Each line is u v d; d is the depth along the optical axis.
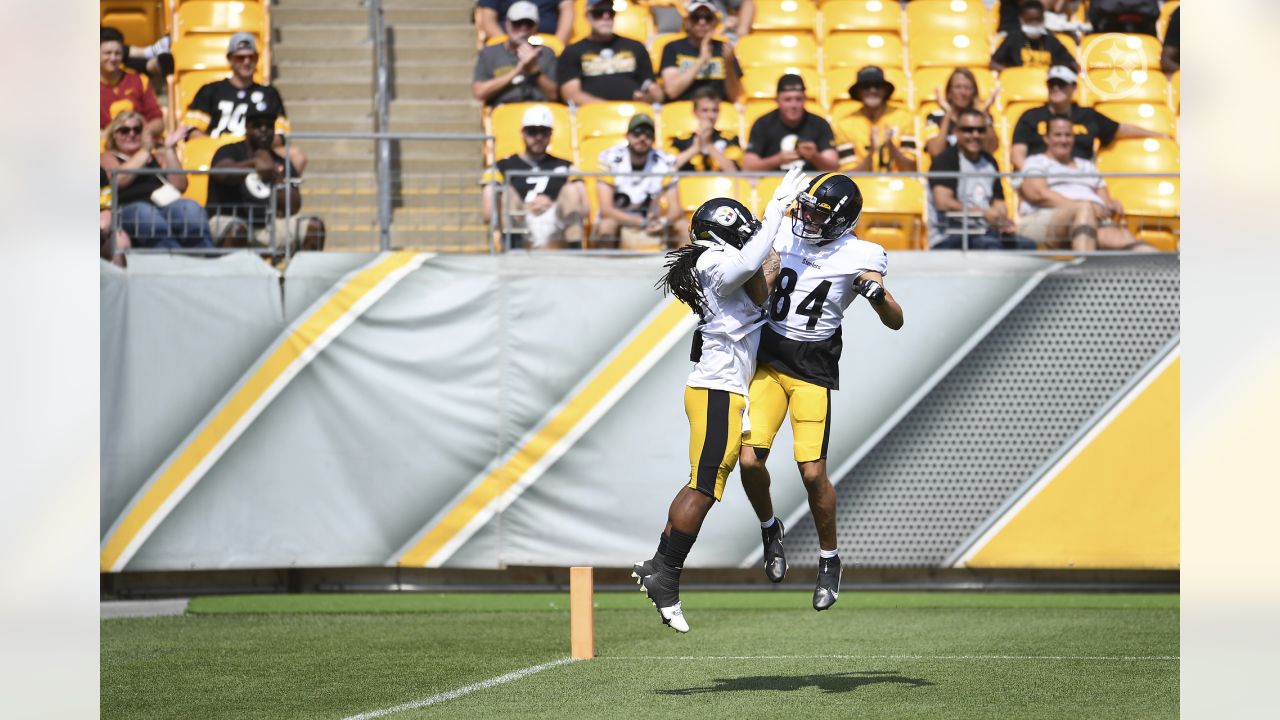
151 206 34.12
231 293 33.06
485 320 33.38
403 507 33.09
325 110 43.44
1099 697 19.62
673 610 19.97
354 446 33.12
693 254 19.98
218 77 42.22
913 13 44.53
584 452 33.19
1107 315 33.69
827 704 19.00
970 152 36.84
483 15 44.75
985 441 33.56
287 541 32.94
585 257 33.47
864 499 33.47
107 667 22.97
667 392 33.31
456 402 33.22
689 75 40.94
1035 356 33.66
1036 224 35.69
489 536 33.12
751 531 33.22
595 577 34.47
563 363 33.31
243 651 24.77
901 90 42.78
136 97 39.22
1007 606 31.55
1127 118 41.12
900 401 33.53
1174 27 43.09
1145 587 34.78
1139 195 37.41
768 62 43.16
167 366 32.88
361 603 32.22
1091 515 33.50
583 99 41.28
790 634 26.97
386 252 33.41
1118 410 33.59
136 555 32.50
